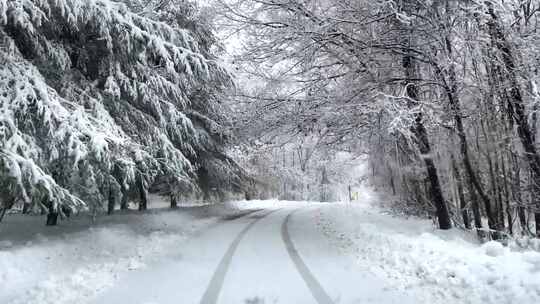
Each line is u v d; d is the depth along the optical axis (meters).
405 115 9.14
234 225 15.33
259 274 6.78
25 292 6.10
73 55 11.77
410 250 7.97
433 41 10.30
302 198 58.78
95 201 10.76
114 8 10.08
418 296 5.46
